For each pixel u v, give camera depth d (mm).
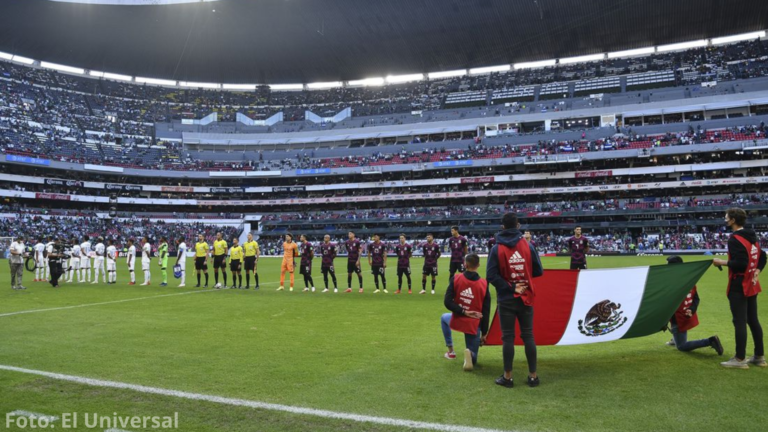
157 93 70750
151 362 6414
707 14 53344
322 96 74312
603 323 6352
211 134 66750
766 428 4125
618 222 49844
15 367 6148
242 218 62312
